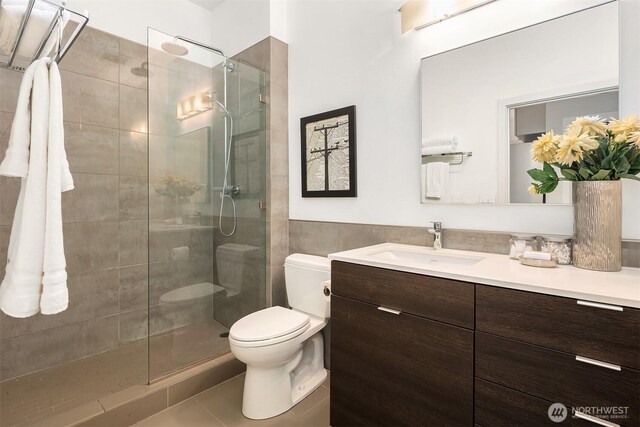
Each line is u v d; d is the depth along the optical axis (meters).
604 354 0.84
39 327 1.96
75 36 1.34
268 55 2.25
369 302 1.35
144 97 2.39
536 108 1.36
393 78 1.81
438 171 1.64
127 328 2.33
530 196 1.39
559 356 0.90
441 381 1.14
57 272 1.16
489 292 1.03
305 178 2.24
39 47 1.35
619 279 0.99
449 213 1.63
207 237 2.24
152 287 1.93
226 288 2.32
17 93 1.87
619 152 1.07
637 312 0.79
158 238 1.98
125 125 2.30
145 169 2.41
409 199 1.76
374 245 1.84
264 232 2.29
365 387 1.36
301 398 1.78
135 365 2.04
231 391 1.87
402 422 1.25
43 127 1.16
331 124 2.08
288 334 1.60
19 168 1.14
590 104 1.25
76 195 2.10
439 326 1.14
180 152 2.10
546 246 1.24
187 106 2.11
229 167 2.35
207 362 1.99
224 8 2.64
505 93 1.44
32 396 1.70
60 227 1.18
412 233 1.74
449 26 1.60
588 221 1.12
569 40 1.29
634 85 1.17
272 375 1.65
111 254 2.25
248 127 2.32
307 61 2.23
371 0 1.90
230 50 2.58
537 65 1.36
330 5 2.09
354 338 1.40
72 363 2.05
